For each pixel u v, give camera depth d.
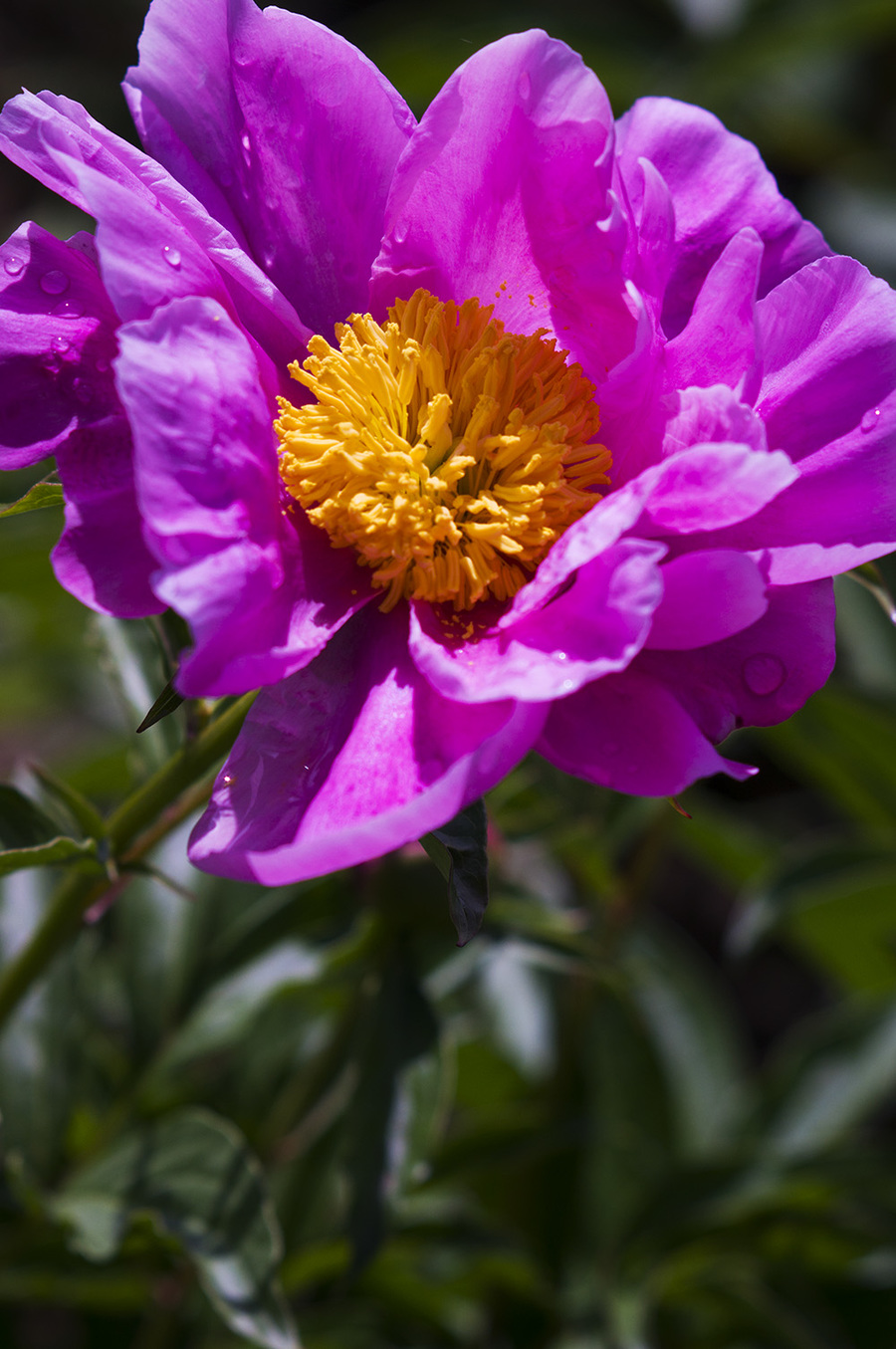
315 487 0.46
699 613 0.44
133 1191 0.51
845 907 0.64
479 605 0.46
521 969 0.66
